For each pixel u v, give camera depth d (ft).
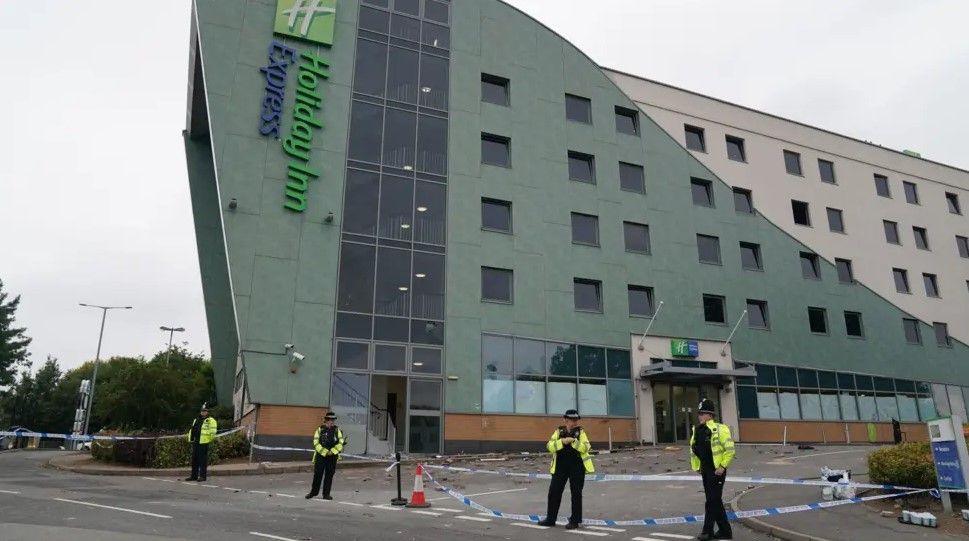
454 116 98.43
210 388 140.05
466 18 104.27
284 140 85.61
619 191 108.88
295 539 27.07
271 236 81.92
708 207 116.78
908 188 146.92
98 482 51.70
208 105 83.30
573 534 31.35
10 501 36.27
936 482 36.45
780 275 120.06
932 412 128.26
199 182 116.47
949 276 143.74
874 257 134.10
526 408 91.04
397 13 98.89
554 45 111.04
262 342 78.13
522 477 60.39
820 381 117.39
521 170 101.09
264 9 89.71
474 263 93.20
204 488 49.49
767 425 109.50
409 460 76.79
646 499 45.19
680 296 108.47
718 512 29.73
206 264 113.29
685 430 102.73
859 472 56.70
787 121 133.39
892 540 28.32
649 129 115.75
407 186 91.81
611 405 97.66
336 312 82.64
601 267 103.09
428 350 86.84
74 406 204.54
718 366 108.17
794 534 30.01
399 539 28.19
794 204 128.88
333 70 91.56
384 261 87.35
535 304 96.02
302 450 73.72
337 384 80.38
